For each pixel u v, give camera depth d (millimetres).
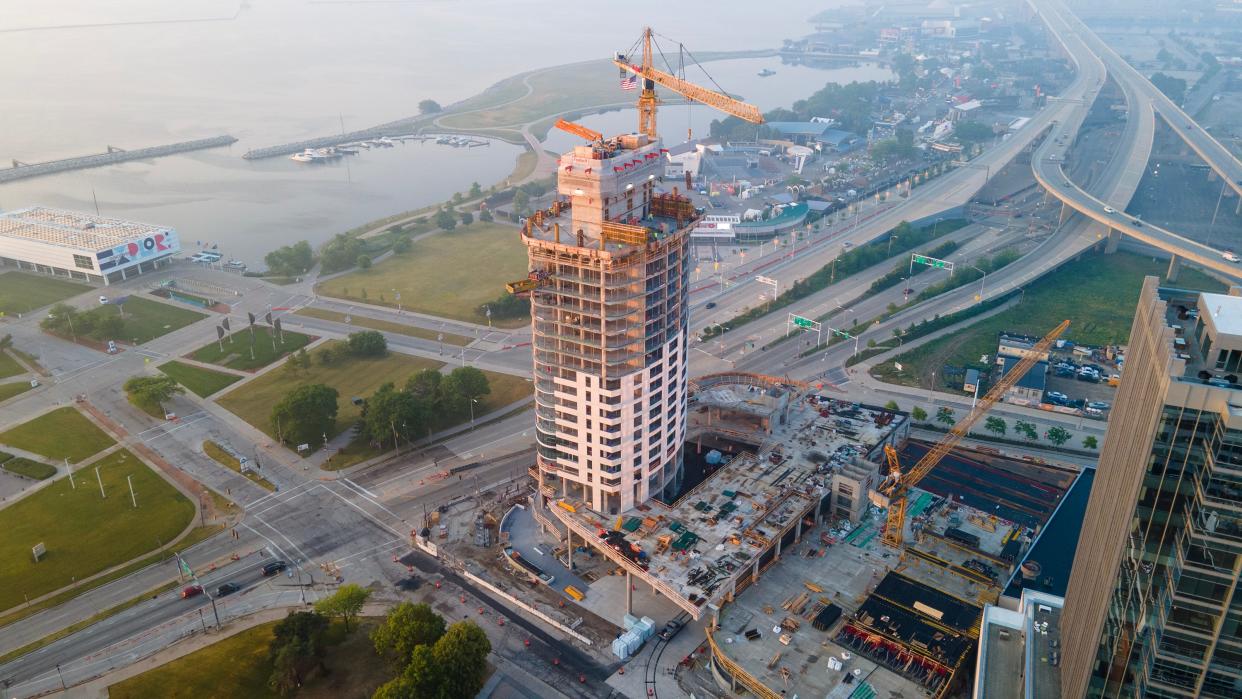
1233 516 119562
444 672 192750
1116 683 144250
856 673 198875
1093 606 156375
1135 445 141000
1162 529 130250
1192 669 130625
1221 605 124562
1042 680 177875
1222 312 135750
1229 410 118188
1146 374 144250
